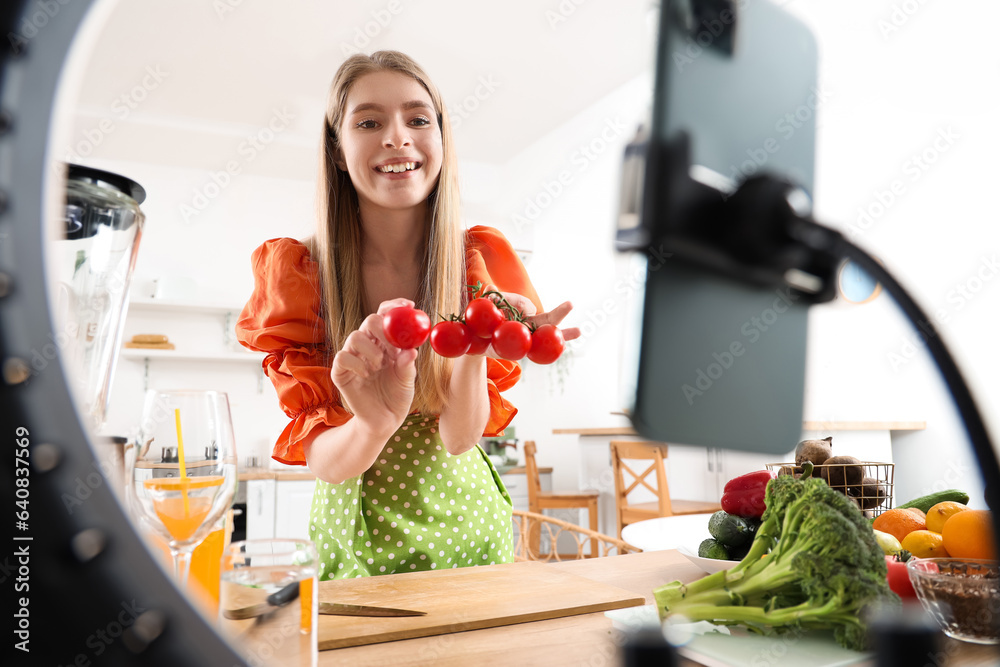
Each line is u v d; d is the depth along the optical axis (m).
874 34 3.15
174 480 0.56
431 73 3.91
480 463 1.26
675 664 0.22
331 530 1.17
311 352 1.26
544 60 3.81
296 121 4.16
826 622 0.55
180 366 4.40
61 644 0.15
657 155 0.21
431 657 0.57
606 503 4.00
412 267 1.39
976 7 2.74
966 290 2.77
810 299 0.24
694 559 0.78
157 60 3.53
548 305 5.09
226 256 4.61
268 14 3.23
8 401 0.15
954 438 2.78
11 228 0.16
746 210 0.22
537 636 0.63
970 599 0.56
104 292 0.47
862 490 0.89
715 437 0.22
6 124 0.16
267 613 0.48
